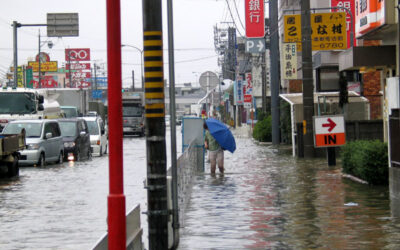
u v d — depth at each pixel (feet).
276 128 165.68
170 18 38.22
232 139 87.71
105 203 62.39
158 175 33.01
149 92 32.73
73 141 123.85
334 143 93.76
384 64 83.46
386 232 43.32
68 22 239.09
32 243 43.29
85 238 44.73
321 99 127.54
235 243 40.78
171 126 38.01
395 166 59.31
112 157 24.26
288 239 41.81
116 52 24.27
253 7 170.19
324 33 115.34
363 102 127.03
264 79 201.87
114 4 24.27
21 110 129.08
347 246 39.24
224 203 59.16
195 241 41.47
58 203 62.80
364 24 79.36
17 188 76.38
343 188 67.87
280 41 211.41
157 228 33.06
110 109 24.27
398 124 57.93
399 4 59.21
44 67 445.37
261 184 74.64
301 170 91.25
